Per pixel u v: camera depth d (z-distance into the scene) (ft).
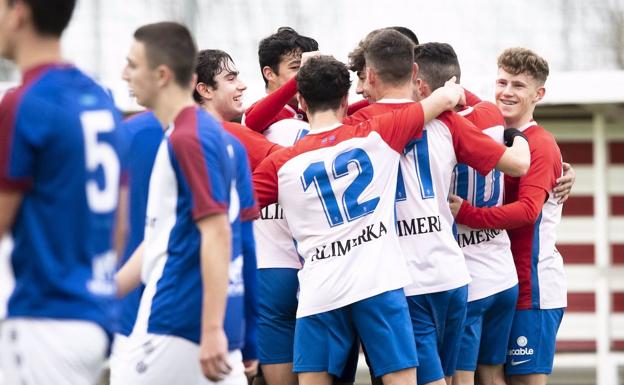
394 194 43.19
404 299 42.98
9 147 29.66
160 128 42.52
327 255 43.06
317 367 43.47
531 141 48.34
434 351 44.47
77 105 30.63
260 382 52.37
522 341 49.85
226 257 34.68
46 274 30.04
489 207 46.60
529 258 49.75
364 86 46.42
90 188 30.66
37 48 30.99
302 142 43.57
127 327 41.91
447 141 44.16
